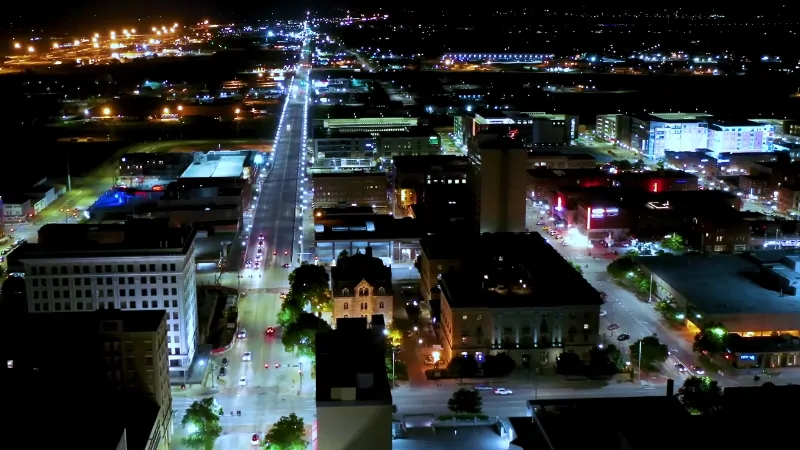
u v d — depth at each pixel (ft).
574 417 615.98
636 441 540.11
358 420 564.30
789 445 537.65
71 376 649.61
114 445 557.33
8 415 598.75
